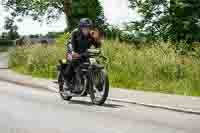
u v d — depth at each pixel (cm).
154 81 1819
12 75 2353
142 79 1877
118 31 3478
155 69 1852
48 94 1580
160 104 1310
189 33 3209
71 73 1389
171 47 2052
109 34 3475
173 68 1817
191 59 1875
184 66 1812
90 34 1362
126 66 1981
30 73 2520
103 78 1296
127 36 3391
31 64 2548
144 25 3447
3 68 2984
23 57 2928
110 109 1234
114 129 934
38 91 1673
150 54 1970
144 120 1060
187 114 1173
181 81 1728
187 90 1653
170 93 1662
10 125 970
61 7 5400
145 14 3453
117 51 2123
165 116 1130
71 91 1400
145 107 1288
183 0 3197
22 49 2966
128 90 1695
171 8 3291
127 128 948
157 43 2077
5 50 6369
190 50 2069
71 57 1370
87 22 1359
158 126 982
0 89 1708
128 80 1905
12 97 1457
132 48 2180
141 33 3397
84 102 1383
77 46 1362
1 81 2066
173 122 1042
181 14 3241
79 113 1148
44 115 1106
